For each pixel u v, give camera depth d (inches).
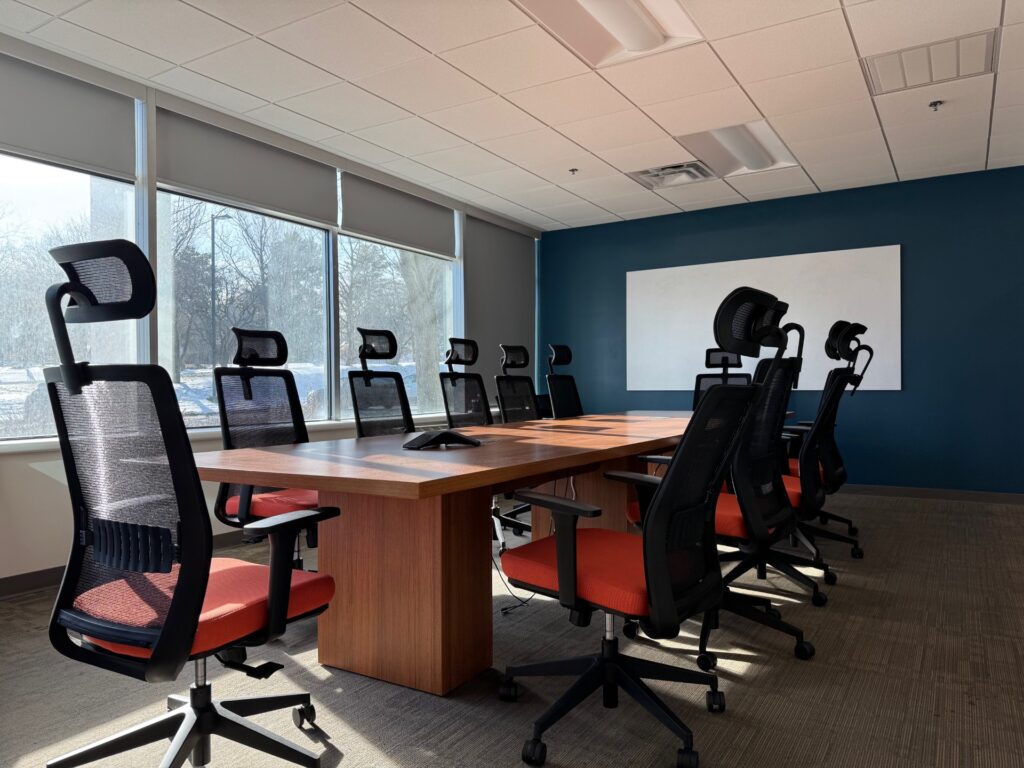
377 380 158.4
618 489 138.8
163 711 84.7
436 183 246.5
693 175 236.5
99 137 156.4
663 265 293.0
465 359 190.7
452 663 89.0
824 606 123.6
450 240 271.1
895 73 157.6
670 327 290.8
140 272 55.2
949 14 132.6
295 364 209.9
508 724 80.0
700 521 75.8
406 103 174.1
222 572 71.5
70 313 60.2
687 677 81.6
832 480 156.5
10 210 142.8
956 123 188.5
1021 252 227.1
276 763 71.6
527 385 212.7
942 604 123.6
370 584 93.4
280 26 136.0
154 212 165.9
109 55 147.6
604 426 157.0
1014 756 72.6
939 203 238.8
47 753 74.7
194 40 141.4
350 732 78.1
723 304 74.5
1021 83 163.2
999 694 87.4
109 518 60.9
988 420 232.1
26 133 143.6
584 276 312.8
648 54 148.4
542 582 75.7
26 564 139.6
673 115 182.4
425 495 67.0
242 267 193.6
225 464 87.5
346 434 217.8
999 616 117.0
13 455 138.1
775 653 101.6
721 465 76.9
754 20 134.7
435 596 87.9
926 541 173.6
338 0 126.9
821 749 74.0
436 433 111.8
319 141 203.0
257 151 194.1
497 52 147.3
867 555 159.9
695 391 253.1
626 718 80.9
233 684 91.7
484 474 75.8
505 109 178.2
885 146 207.5
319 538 98.1
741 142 211.3
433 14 132.1
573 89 165.9
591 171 232.2
